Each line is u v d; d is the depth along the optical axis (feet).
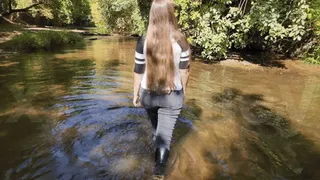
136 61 7.95
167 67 7.45
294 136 11.28
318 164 9.16
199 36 27.45
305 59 28.68
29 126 11.34
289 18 24.00
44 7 66.90
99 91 16.33
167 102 7.91
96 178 8.00
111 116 12.50
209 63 26.94
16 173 8.13
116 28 66.80
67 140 10.24
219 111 13.84
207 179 8.12
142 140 10.39
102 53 32.58
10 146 9.71
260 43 32.48
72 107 13.53
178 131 11.28
